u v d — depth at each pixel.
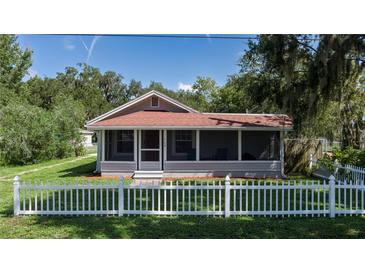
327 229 7.21
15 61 46.56
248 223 7.62
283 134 17.44
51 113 28.66
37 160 24.92
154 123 16.95
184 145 18.47
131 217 8.15
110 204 9.99
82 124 32.97
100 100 76.31
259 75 19.50
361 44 12.87
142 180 15.76
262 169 17.30
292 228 7.26
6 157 22.98
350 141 17.52
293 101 15.96
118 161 17.16
